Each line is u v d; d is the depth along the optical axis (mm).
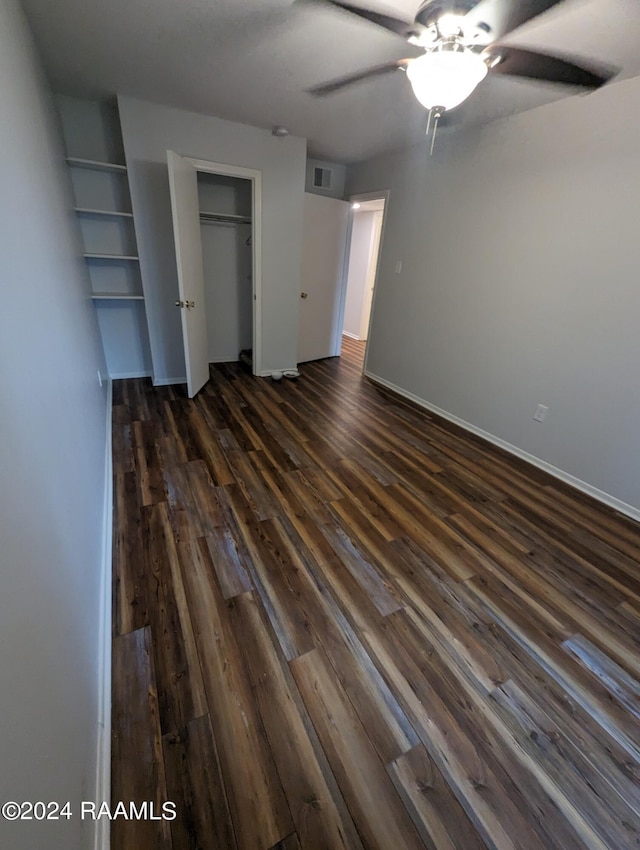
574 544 2062
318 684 1283
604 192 2244
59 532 1005
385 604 1604
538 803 1040
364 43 1896
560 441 2684
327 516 2119
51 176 1884
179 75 2400
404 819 990
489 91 2270
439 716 1224
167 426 3004
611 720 1254
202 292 3678
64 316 1593
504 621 1575
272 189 3648
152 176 3150
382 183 3982
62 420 1249
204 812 972
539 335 2723
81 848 805
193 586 1613
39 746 663
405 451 2924
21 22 1570
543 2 1244
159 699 1204
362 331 6301
